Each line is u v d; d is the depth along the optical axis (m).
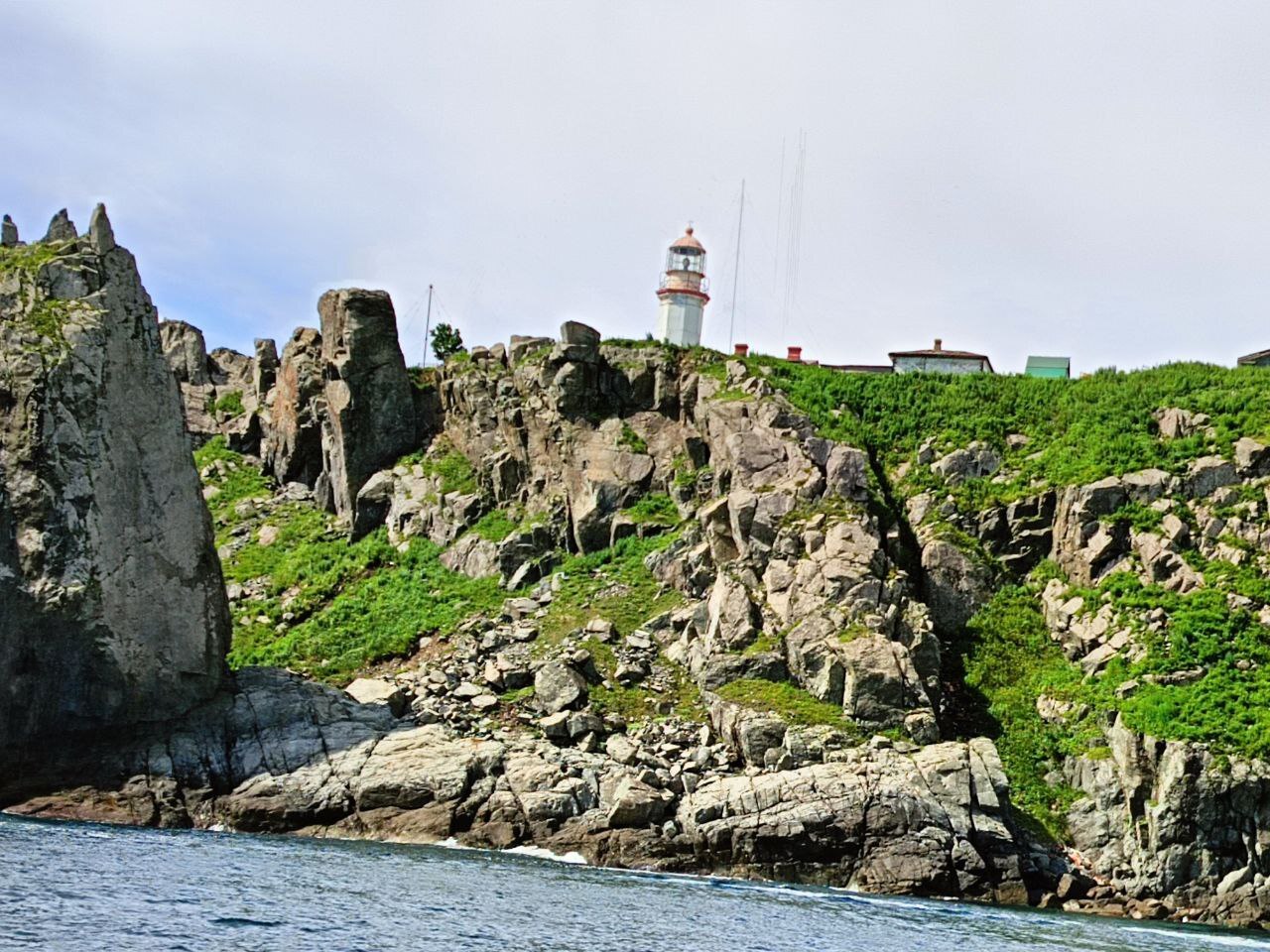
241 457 99.62
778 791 56.25
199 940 34.78
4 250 66.06
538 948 37.19
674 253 126.94
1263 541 69.25
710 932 41.44
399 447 90.69
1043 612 72.69
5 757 58.34
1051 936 46.69
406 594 79.19
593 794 57.62
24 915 35.56
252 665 69.81
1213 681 62.81
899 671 63.84
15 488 60.25
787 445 76.44
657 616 71.62
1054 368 98.81
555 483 82.94
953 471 79.62
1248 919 55.41
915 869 54.88
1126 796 59.62
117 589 61.09
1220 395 79.56
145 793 57.56
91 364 62.78
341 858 49.34
